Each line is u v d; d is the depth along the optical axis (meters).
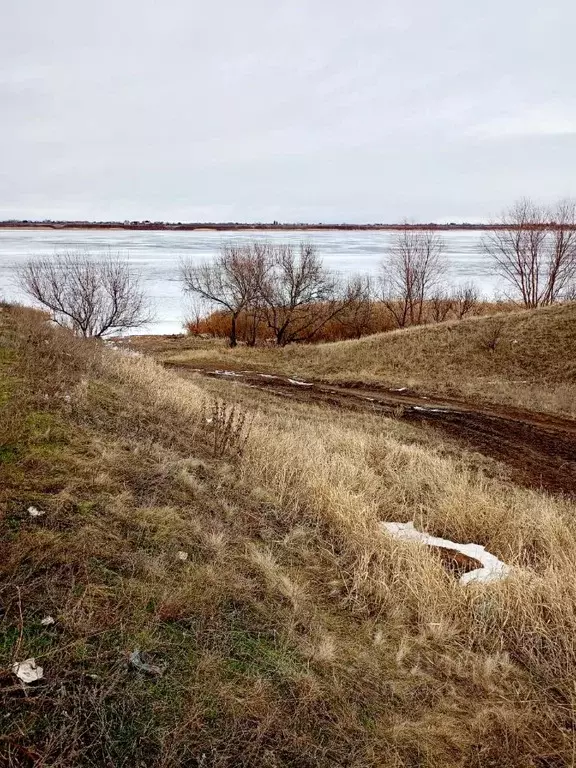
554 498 8.80
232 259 32.69
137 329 36.09
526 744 3.00
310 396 16.73
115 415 7.29
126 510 4.58
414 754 2.82
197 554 4.28
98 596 3.42
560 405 15.79
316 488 6.48
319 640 3.62
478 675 3.56
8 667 2.67
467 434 12.98
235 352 26.47
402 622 4.11
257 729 2.72
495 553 5.86
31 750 2.30
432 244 43.44
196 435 7.66
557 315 23.75
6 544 3.65
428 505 7.12
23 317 14.02
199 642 3.28
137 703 2.72
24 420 6.02
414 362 21.84
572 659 3.88
